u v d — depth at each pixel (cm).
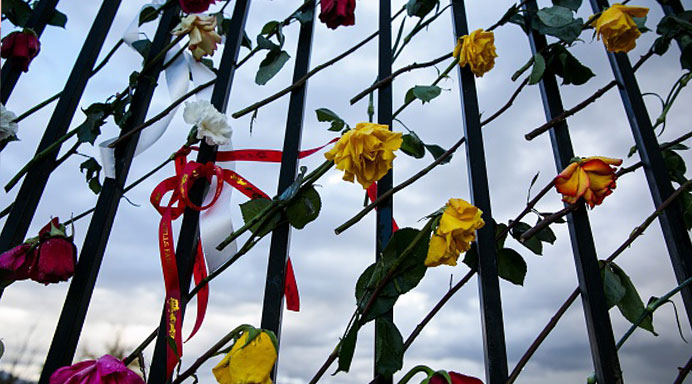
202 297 86
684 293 87
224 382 62
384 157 75
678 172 110
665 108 110
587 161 87
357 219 86
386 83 100
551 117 99
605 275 88
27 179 98
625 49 96
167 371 75
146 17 116
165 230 84
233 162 97
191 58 113
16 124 103
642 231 93
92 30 112
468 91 99
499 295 79
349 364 74
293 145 95
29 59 112
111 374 64
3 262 77
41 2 119
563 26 102
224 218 90
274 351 63
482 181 89
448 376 68
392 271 77
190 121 91
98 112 101
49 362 75
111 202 91
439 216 79
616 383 75
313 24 112
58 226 83
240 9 112
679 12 118
